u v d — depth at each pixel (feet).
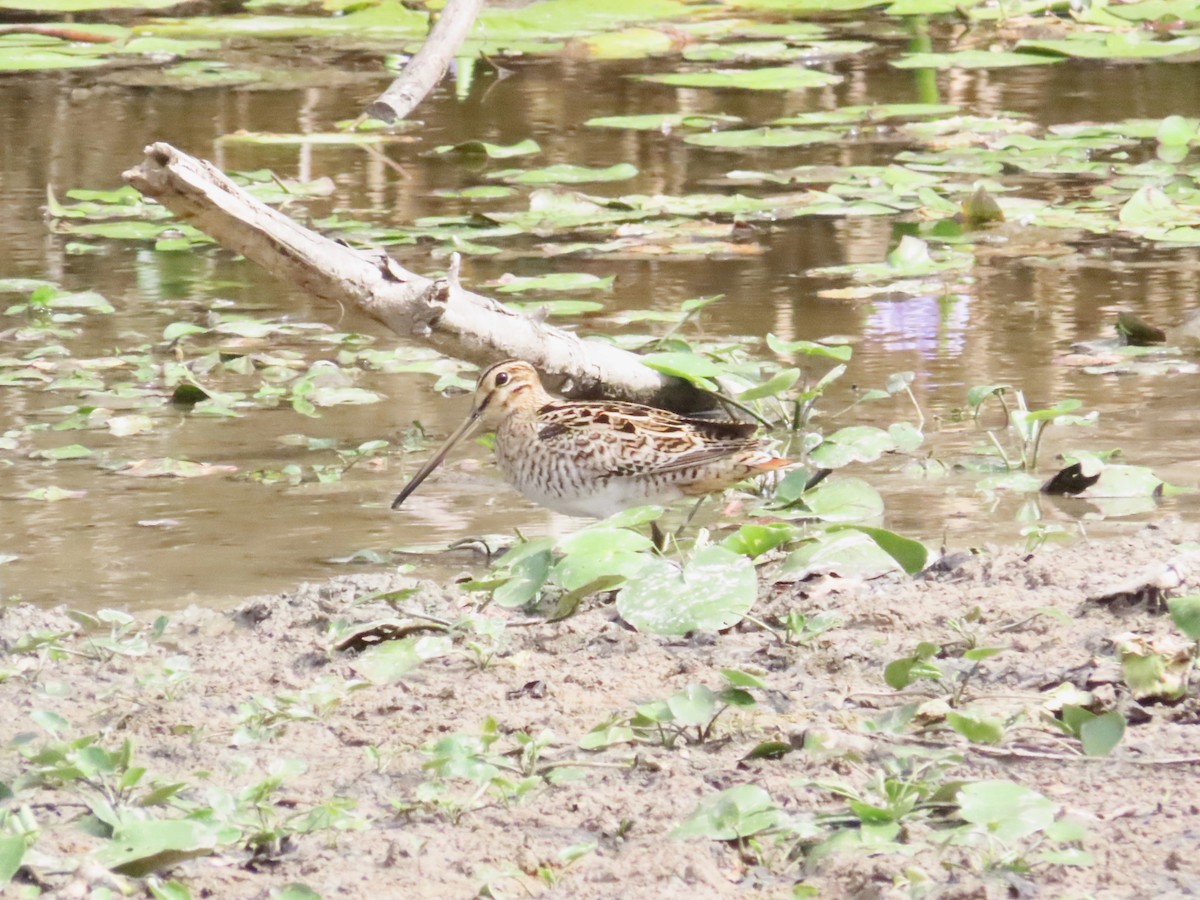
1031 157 67.77
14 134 74.49
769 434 40.86
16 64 85.35
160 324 50.19
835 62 90.58
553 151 71.15
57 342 48.39
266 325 49.80
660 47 93.20
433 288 40.27
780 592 30.14
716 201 61.36
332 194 64.18
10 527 35.09
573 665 26.78
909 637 27.43
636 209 60.95
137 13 104.94
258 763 23.30
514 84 85.61
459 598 30.32
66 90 84.07
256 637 28.71
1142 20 97.14
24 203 63.31
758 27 97.91
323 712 25.08
